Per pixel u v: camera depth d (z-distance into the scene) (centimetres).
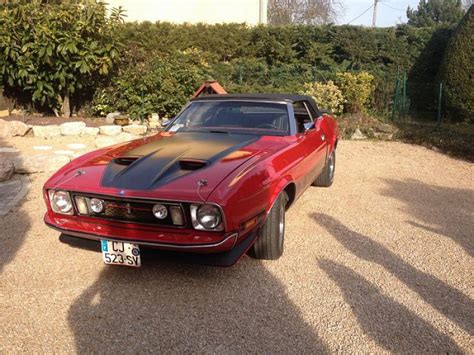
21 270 361
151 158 354
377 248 418
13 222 464
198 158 353
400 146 970
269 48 1497
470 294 335
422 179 700
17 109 1080
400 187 648
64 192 323
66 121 1009
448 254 407
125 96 1065
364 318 302
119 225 312
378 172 741
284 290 336
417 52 1417
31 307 309
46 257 385
